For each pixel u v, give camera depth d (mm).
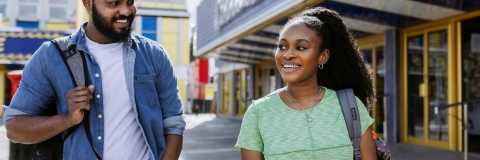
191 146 8102
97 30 1797
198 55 13359
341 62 2002
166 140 1983
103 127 1771
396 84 7297
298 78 1752
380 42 8055
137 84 1860
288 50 1769
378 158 1926
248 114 1796
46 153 1767
